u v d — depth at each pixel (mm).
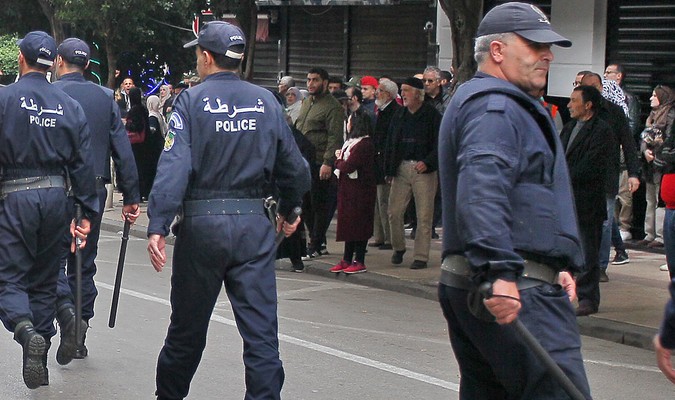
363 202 12320
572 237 4438
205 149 5758
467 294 4465
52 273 7277
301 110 13414
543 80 4543
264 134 5871
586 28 15602
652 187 13797
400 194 12766
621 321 9820
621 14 15242
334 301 11102
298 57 21516
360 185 12289
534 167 4371
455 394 7367
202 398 7102
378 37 19516
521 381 4430
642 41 14977
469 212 4191
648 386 7879
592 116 9859
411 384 7629
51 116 7023
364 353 8602
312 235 13727
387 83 13438
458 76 15367
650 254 13820
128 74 24234
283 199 6160
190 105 5789
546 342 4336
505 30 4496
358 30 19922
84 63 8039
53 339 8750
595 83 11242
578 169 9773
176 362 5930
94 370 7793
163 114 19484
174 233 5910
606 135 9773
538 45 4504
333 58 20531
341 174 12305
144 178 18984
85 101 7859
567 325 4418
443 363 8297
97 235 8055
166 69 24953
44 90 7059
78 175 7195
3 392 7168
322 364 8195
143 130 18656
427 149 12469
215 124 5770
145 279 12023
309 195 13492
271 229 5898
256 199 5875
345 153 12250
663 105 13281
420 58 18672
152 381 7504
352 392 7375
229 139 5777
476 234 4164
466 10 15156
